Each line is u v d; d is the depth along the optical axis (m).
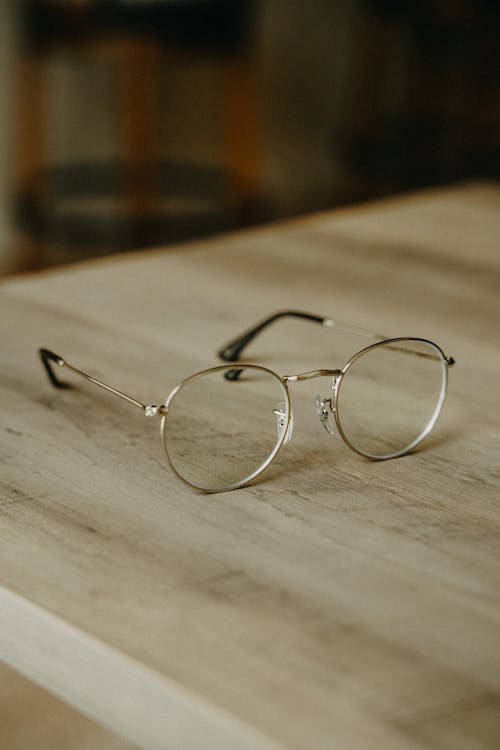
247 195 2.59
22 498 0.66
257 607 0.60
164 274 0.93
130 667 0.58
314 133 3.50
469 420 0.74
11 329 0.83
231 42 2.27
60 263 2.15
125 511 0.65
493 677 0.57
